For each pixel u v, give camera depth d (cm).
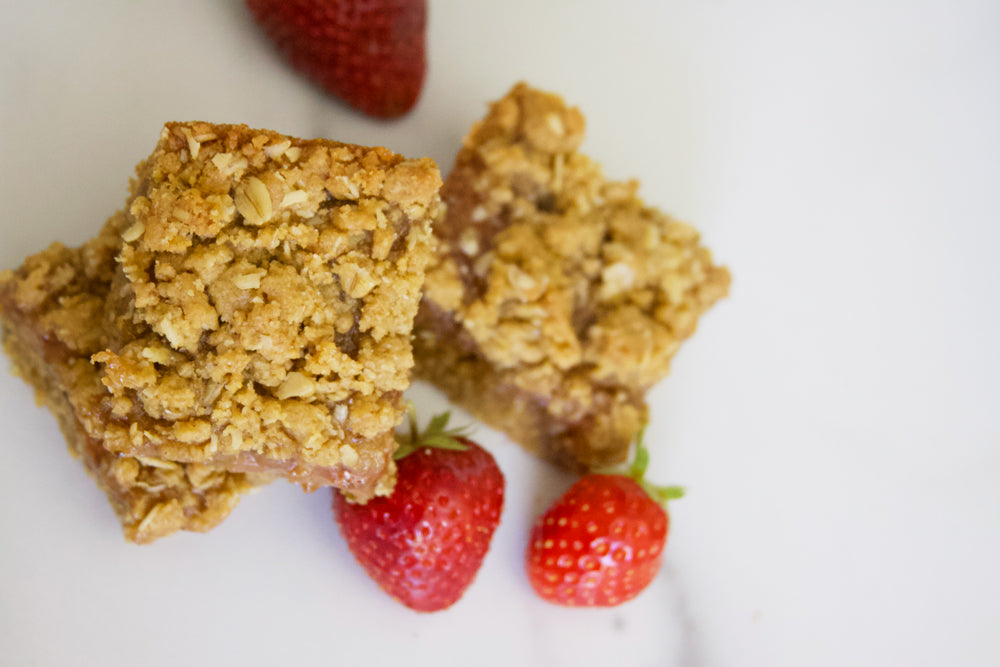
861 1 31
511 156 25
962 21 31
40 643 24
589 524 26
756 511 29
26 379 24
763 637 29
